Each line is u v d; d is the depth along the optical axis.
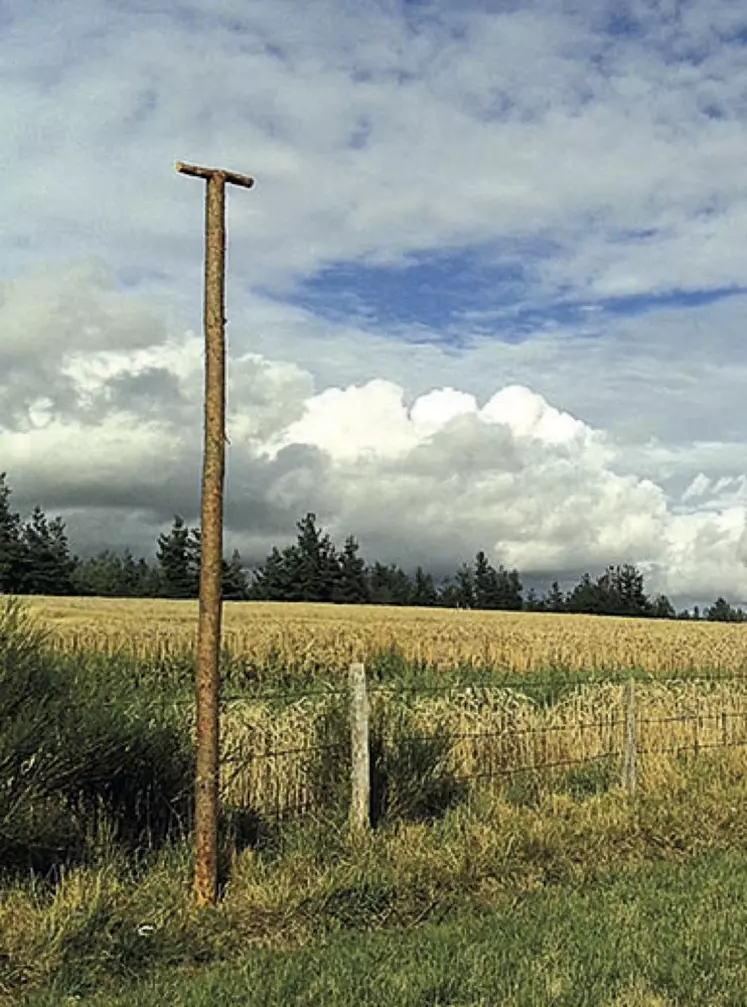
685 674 28.56
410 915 8.59
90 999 6.75
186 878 8.75
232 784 11.43
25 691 8.96
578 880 9.78
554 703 16.53
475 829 10.30
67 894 7.92
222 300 8.95
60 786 9.12
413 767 11.54
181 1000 6.60
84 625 37.34
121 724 9.55
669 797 12.67
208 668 8.68
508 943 7.75
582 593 127.56
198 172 8.88
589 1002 6.59
